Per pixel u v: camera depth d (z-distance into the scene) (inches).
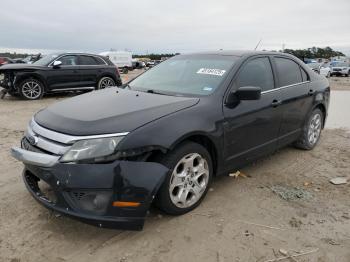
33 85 455.8
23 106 402.9
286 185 169.3
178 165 131.0
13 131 271.1
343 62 1380.4
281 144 191.5
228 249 118.1
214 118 142.7
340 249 119.4
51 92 473.4
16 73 444.1
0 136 253.9
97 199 113.8
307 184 171.2
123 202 113.2
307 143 218.4
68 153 115.4
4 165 190.9
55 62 462.0
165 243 120.8
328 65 1382.9
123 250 117.0
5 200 149.6
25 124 299.4
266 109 169.9
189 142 134.0
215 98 148.8
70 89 483.2
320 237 126.1
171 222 133.3
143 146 117.7
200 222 133.8
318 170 190.5
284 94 185.5
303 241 123.4
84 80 493.7
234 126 151.9
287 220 136.8
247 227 131.3
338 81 1000.9
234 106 153.2
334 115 350.6
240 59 169.9
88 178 111.8
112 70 522.3
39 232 126.5
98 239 122.9
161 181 118.0
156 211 140.3
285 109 185.8
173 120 129.0
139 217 115.7
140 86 176.6
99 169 112.6
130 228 116.0
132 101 143.3
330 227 132.7
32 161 120.6
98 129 117.7
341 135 265.4
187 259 113.0
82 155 114.2
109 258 113.0
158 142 120.8
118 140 115.8
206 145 145.5
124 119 123.6
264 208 145.8
